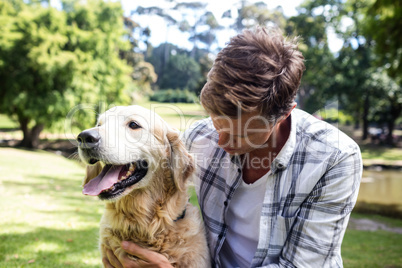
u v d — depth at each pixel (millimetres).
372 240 6277
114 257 2479
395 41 11148
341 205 1993
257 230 2199
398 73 12031
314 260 2006
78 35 23094
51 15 22203
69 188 9430
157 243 2383
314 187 2029
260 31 1740
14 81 20938
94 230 5488
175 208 2441
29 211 6504
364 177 17266
